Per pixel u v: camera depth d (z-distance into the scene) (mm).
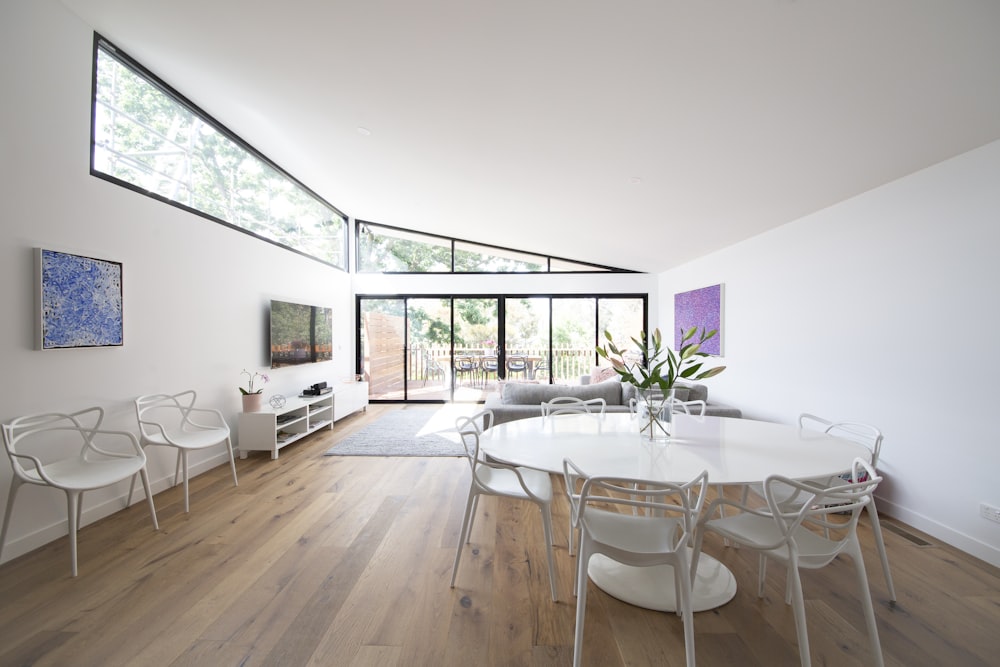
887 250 2602
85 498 2422
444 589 1841
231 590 1815
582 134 2648
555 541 2293
